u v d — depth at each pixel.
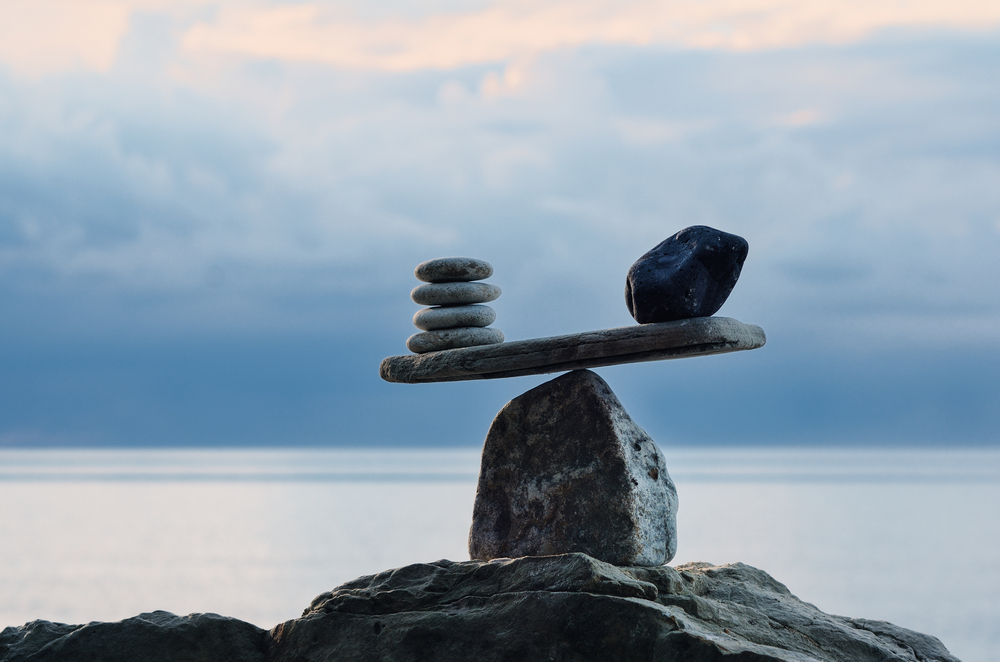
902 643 2.02
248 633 2.01
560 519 2.01
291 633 1.99
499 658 1.91
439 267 2.06
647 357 1.97
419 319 2.07
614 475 1.99
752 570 2.08
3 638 2.03
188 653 2.00
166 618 2.02
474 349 2.03
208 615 2.02
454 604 1.95
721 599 2.01
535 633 1.90
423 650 1.93
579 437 2.01
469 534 2.05
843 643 1.97
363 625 1.96
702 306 1.97
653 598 1.91
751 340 1.99
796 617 1.99
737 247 1.97
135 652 2.00
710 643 1.86
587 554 1.98
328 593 2.01
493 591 1.94
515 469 2.04
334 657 1.96
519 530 2.03
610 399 2.02
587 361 1.99
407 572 1.99
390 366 2.08
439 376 2.05
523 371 2.02
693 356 1.98
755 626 1.97
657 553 2.00
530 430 2.04
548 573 1.92
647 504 2.00
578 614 1.89
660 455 2.03
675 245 1.99
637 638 1.88
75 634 2.01
